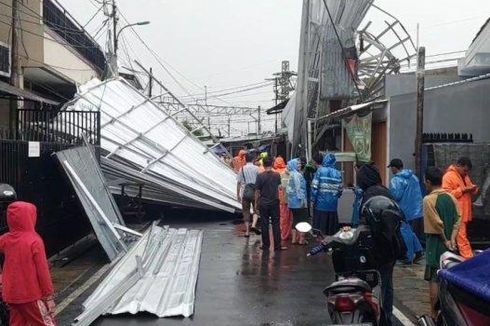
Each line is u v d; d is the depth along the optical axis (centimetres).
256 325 696
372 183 643
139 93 2119
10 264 541
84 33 2462
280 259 1137
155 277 914
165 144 1902
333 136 2102
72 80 2092
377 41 1983
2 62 1481
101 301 750
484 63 1343
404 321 711
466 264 425
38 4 1723
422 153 1197
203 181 1850
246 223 1457
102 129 1717
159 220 1748
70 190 1234
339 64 1905
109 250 1112
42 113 1387
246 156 1509
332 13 1873
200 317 732
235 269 1038
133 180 1684
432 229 699
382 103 1398
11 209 546
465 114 1380
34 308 540
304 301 809
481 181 1157
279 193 1269
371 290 549
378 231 582
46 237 1080
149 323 708
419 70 1120
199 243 1295
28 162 989
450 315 430
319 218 1263
